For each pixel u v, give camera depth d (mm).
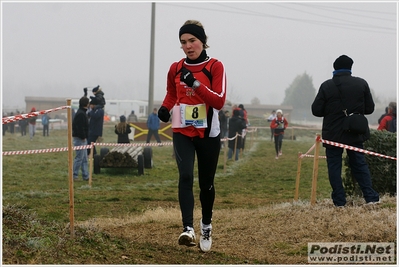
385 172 11125
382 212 8852
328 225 8320
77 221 10141
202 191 7125
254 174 19562
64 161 23219
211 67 6895
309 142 41906
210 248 7496
